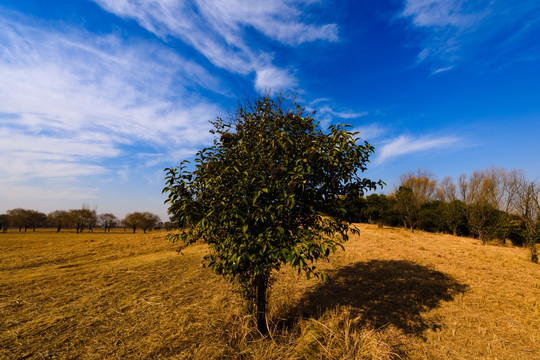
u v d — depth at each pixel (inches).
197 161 159.9
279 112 172.2
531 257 442.9
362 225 1268.5
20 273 364.5
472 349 166.1
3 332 179.0
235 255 136.1
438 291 266.1
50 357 147.9
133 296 253.9
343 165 147.9
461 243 655.1
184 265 396.2
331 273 331.9
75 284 299.4
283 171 143.2
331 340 154.0
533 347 168.7
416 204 1110.4
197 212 145.9
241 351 147.8
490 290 269.1
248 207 137.2
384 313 217.3
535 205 457.4
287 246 137.2
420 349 165.2
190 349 152.8
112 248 586.9
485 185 927.0
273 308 201.5
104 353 151.0
